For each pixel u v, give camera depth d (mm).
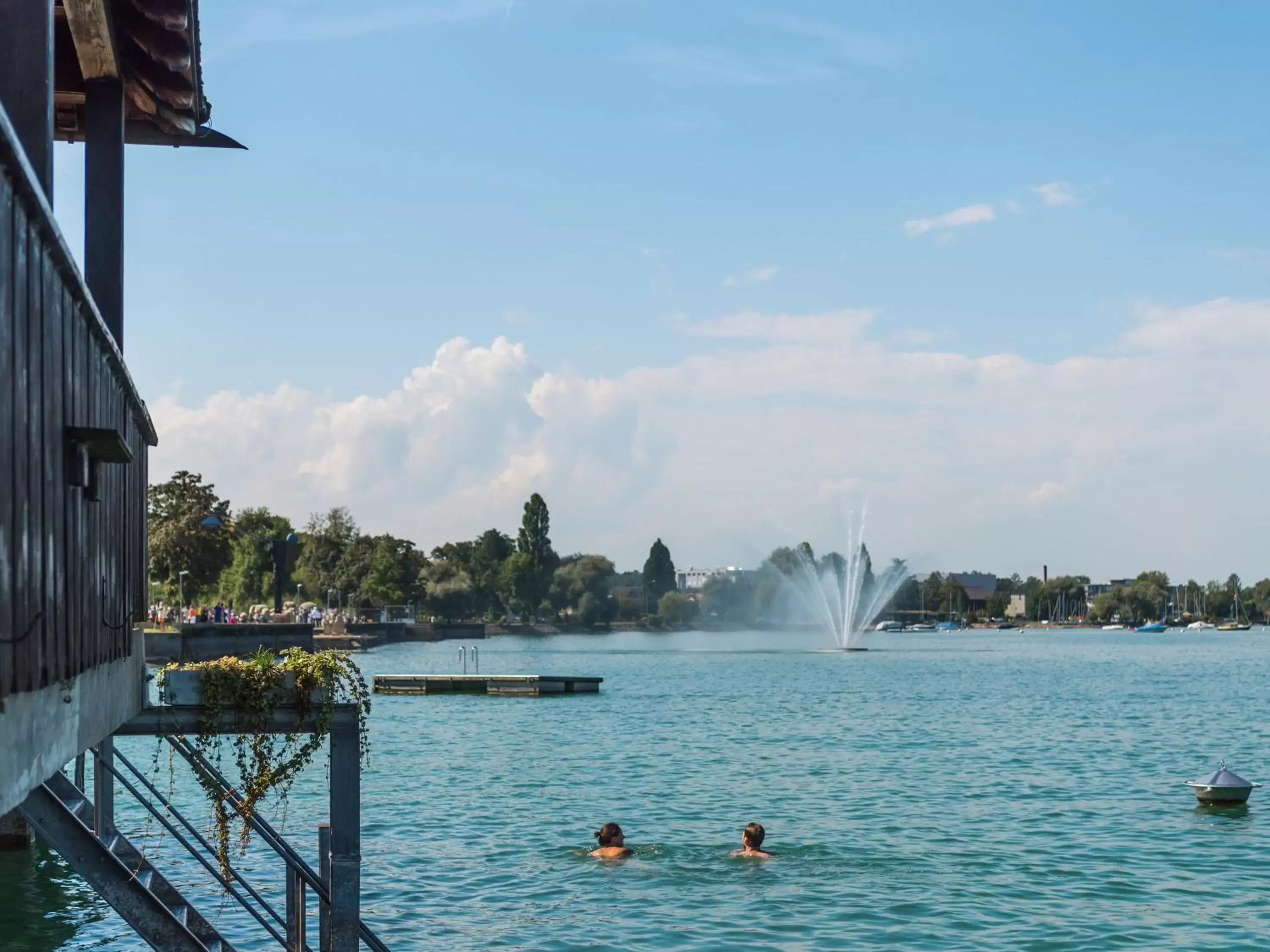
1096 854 30578
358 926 15883
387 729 63344
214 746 15711
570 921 24391
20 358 7793
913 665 135125
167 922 14227
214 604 181500
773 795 40312
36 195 7691
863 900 25938
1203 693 91312
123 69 16609
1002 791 41219
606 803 38719
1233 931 23500
